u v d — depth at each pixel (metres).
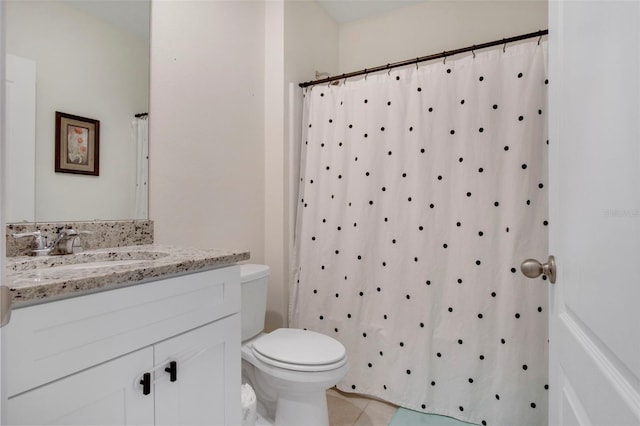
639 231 0.42
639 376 0.42
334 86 1.98
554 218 0.80
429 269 1.68
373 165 1.83
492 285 1.56
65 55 1.22
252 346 1.54
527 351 1.48
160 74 1.51
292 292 2.04
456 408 1.64
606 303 0.51
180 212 1.59
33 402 0.65
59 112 1.20
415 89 1.74
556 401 0.78
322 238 1.96
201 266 1.00
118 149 1.37
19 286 0.64
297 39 2.14
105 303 0.77
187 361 0.97
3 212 0.38
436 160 1.69
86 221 1.27
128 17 1.40
